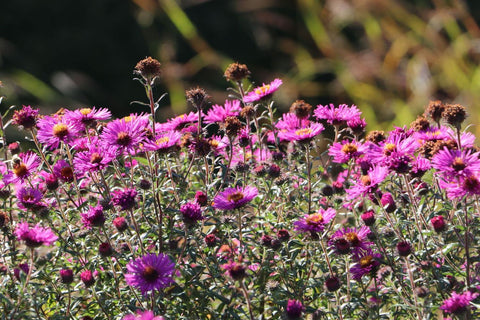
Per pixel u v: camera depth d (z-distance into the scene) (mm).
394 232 2361
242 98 2500
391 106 3762
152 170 2408
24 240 2295
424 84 3646
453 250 2412
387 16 4094
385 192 2436
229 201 2346
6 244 2428
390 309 2375
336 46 4246
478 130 3029
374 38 4109
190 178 2475
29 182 2395
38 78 4680
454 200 2375
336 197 2443
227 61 4445
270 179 2455
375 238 2383
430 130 2441
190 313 2367
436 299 2357
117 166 2412
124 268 2391
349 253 2357
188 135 2455
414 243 2404
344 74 4012
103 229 2346
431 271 2346
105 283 2395
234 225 2416
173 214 2398
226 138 2486
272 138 2568
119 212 2402
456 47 3746
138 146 2430
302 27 4602
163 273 2293
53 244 2426
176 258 2383
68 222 2389
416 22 4020
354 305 2346
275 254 2393
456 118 2338
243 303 2373
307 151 2412
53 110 4238
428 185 2420
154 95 4578
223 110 2492
